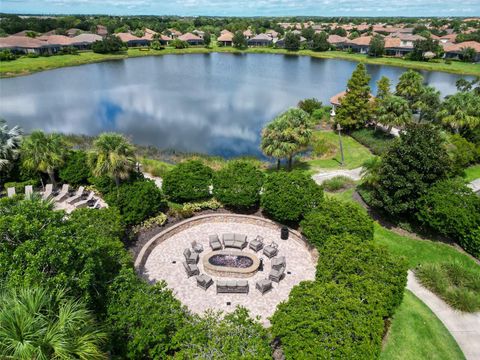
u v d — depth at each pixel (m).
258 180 21.06
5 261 8.90
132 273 12.40
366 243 14.90
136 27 156.75
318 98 64.50
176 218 20.69
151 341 10.34
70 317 7.85
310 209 19.03
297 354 10.20
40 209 10.47
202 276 15.98
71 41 113.25
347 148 38.75
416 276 17.66
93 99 61.28
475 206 19.45
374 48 109.31
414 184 19.75
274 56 121.50
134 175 21.23
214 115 53.03
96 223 15.73
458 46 104.38
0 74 78.44
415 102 44.81
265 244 19.20
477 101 32.84
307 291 12.36
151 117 51.47
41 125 46.59
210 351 10.07
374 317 11.24
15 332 7.17
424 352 13.23
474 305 15.39
